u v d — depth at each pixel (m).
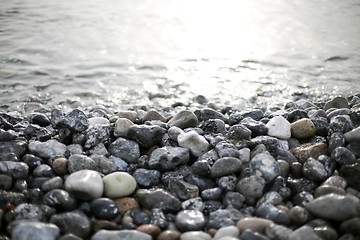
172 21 2.54
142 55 1.93
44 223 0.93
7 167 1.02
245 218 0.95
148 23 2.48
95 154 1.08
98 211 0.97
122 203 1.00
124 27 2.38
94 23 2.44
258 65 1.82
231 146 1.08
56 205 0.97
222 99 1.50
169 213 0.99
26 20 2.44
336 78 1.64
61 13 2.65
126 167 1.08
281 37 2.21
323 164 1.05
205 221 0.97
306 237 0.91
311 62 1.83
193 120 1.19
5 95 1.48
